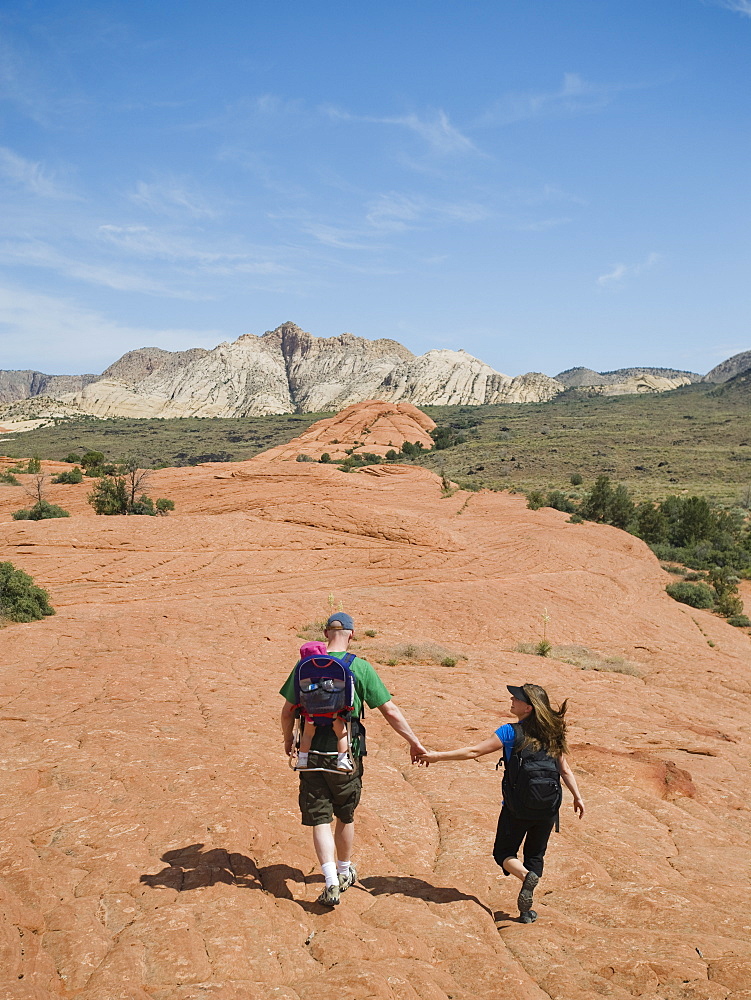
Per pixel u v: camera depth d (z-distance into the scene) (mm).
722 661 25094
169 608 22781
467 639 25125
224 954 3645
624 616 31922
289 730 4637
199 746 7941
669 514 68625
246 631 20203
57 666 12891
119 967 3404
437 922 4379
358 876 5129
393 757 8938
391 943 4012
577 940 4367
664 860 6008
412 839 6016
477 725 10516
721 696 18703
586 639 27656
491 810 6859
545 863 5660
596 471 103125
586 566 39125
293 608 24688
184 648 16000
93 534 31375
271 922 4051
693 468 102938
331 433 127188
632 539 49750
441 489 57125
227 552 32469
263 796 6266
